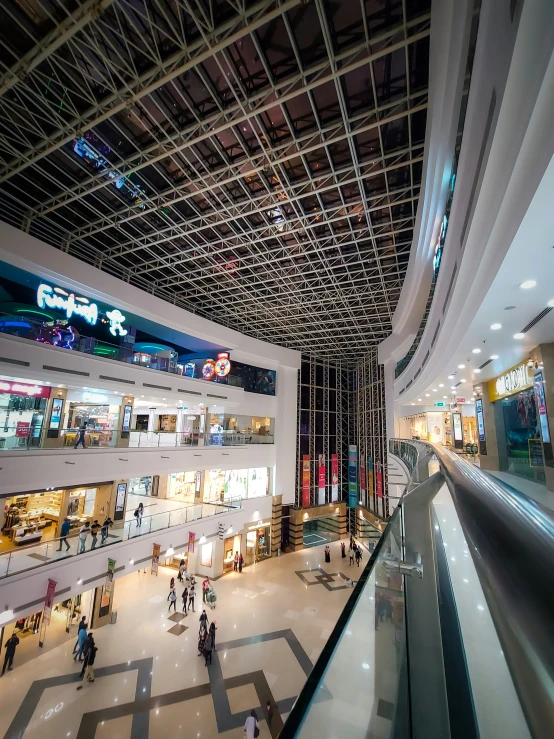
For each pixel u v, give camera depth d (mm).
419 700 1691
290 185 13094
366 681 1407
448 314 8070
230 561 22438
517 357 9320
